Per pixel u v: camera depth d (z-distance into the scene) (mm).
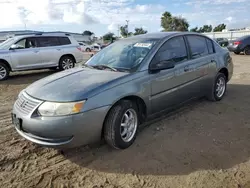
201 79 5047
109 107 3328
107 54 4574
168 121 4605
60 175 3080
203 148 3627
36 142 3193
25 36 10539
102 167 3223
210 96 5566
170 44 4469
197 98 5203
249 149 3592
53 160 3410
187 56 4762
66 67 11664
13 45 10141
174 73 4336
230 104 5543
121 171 3127
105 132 3436
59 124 3057
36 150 3670
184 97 4684
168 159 3357
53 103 3121
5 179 3008
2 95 7277
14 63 10086
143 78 3814
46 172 3141
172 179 2945
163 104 4246
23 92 3613
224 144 3742
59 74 4074
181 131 4195
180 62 4555
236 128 4293
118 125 3441
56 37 11422
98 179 2988
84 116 3129
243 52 18312
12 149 3699
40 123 3094
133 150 3602
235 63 13117
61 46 11453
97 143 3793
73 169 3201
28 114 3195
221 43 27109
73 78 3705
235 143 3770
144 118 4031
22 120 3248
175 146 3695
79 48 12062
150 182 2902
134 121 3768
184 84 4594
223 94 5902
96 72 3902
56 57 11250
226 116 4844
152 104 4020
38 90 3424
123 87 3525
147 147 3678
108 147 3686
